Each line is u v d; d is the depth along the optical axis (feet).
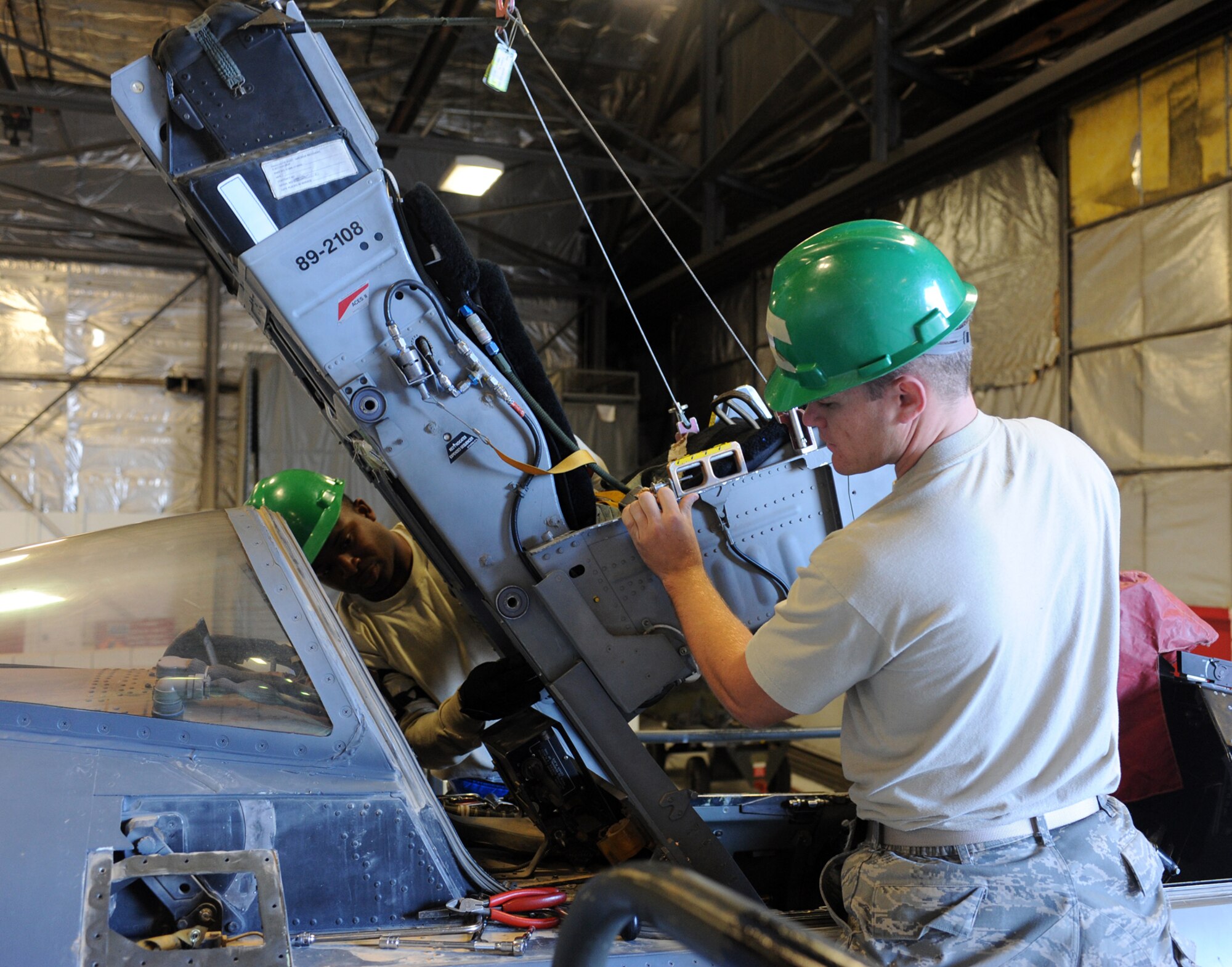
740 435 5.42
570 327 32.83
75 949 3.30
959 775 3.46
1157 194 16.34
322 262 4.50
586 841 5.24
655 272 33.22
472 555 4.79
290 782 4.14
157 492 28.89
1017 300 19.27
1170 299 16.10
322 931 4.02
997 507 3.48
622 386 27.45
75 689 4.20
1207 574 15.52
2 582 4.58
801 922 4.39
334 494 6.74
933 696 3.44
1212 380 15.42
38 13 24.11
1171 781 5.77
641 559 4.75
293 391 25.03
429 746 6.14
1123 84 16.83
